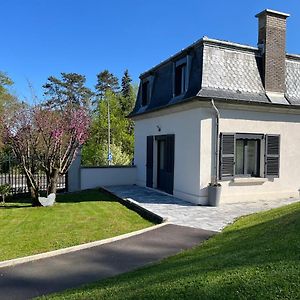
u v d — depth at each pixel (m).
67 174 17.11
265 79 13.09
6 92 34.41
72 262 6.07
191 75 12.68
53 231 8.42
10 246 7.07
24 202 13.76
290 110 13.26
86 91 50.97
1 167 15.45
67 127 13.01
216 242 6.84
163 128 14.64
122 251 6.69
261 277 3.84
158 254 6.48
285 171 13.41
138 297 3.85
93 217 10.17
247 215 9.71
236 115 12.34
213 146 11.92
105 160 28.92
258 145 13.09
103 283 4.84
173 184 13.63
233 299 3.46
